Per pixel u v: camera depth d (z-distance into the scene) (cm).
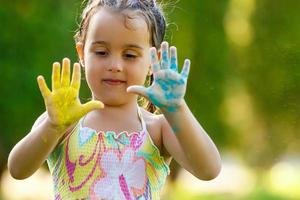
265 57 2117
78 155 465
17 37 1705
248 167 2480
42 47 1698
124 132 468
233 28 2073
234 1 2062
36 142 452
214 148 464
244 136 2253
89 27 474
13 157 461
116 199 459
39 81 446
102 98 469
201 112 2041
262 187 2491
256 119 2231
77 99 448
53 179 477
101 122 470
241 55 2109
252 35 2116
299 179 2922
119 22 465
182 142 453
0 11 1703
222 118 2092
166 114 448
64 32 1688
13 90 1712
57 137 451
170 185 2048
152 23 477
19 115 1725
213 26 1986
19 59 1711
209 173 461
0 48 1706
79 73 448
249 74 2114
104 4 472
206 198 2170
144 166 467
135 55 468
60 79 448
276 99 2162
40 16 1703
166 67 444
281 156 2388
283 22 2128
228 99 2092
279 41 2119
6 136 1741
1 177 1789
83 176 463
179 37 1939
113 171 463
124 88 468
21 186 2173
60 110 445
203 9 1969
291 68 2123
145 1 478
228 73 2044
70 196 465
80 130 468
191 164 460
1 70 1705
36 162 457
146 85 495
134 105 475
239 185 2603
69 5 1700
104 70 465
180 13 1938
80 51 495
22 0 1720
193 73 2012
